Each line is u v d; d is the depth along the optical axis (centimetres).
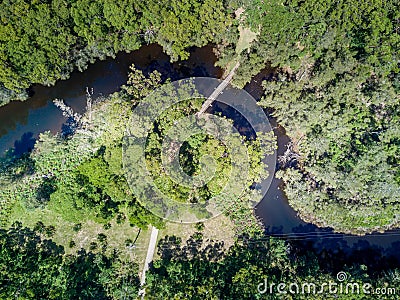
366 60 4284
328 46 4350
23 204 4384
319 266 4562
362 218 4588
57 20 4053
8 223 4488
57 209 4353
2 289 4191
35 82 4516
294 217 4675
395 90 4431
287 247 4528
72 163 4512
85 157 4512
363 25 4225
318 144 4578
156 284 4262
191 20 4206
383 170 4453
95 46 4462
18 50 4050
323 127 4578
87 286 4350
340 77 4425
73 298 4272
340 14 4172
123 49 4666
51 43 4153
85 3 4044
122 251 4500
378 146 4459
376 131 4578
